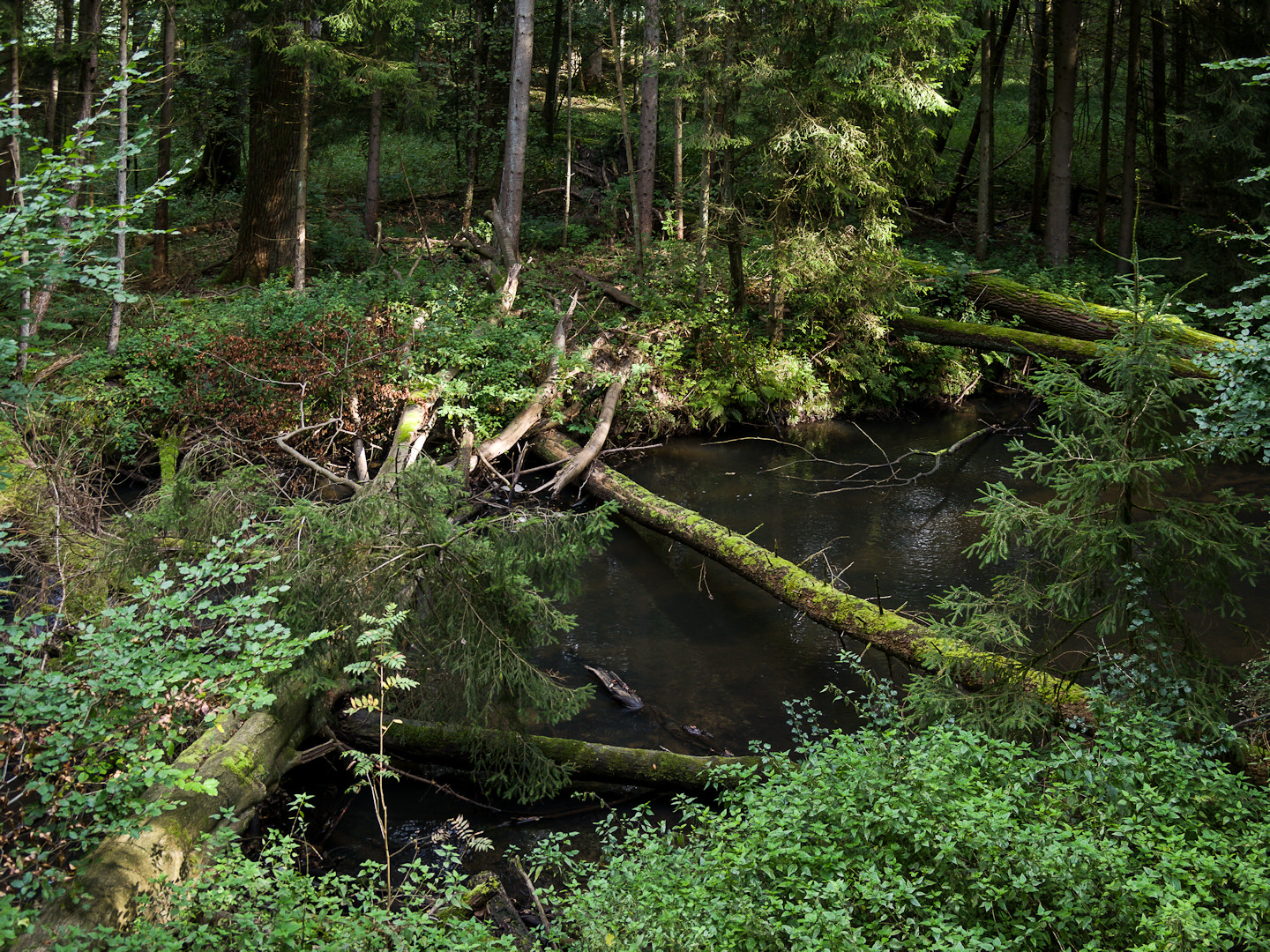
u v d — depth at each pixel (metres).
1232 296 16.58
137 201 4.00
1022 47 30.84
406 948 3.77
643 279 16.16
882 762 4.49
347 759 6.29
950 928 3.58
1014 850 3.83
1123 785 4.31
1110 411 5.38
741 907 3.74
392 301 13.95
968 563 9.57
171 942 3.47
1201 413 5.07
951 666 6.08
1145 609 5.21
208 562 4.20
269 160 16.25
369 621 4.75
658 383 13.80
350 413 11.62
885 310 14.47
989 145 18.44
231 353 11.72
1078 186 22.23
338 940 3.79
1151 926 3.50
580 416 13.10
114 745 3.85
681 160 18.50
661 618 8.70
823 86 12.62
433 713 6.06
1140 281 5.48
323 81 14.58
